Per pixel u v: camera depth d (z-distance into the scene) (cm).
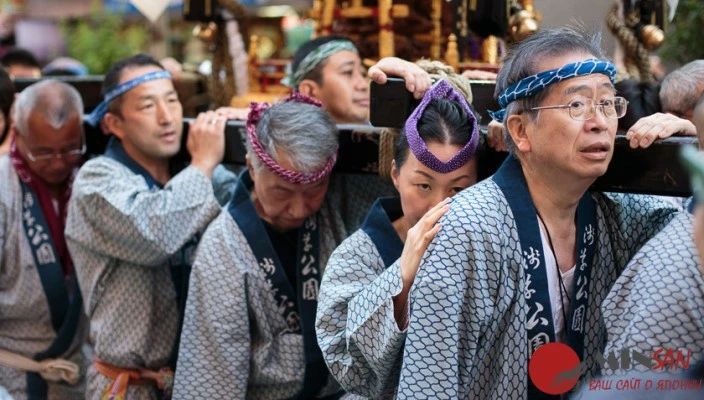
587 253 215
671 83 291
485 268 198
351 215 297
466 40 346
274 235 281
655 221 230
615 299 201
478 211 200
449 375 194
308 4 769
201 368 269
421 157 228
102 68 851
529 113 202
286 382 273
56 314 327
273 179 265
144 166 314
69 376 329
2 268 323
